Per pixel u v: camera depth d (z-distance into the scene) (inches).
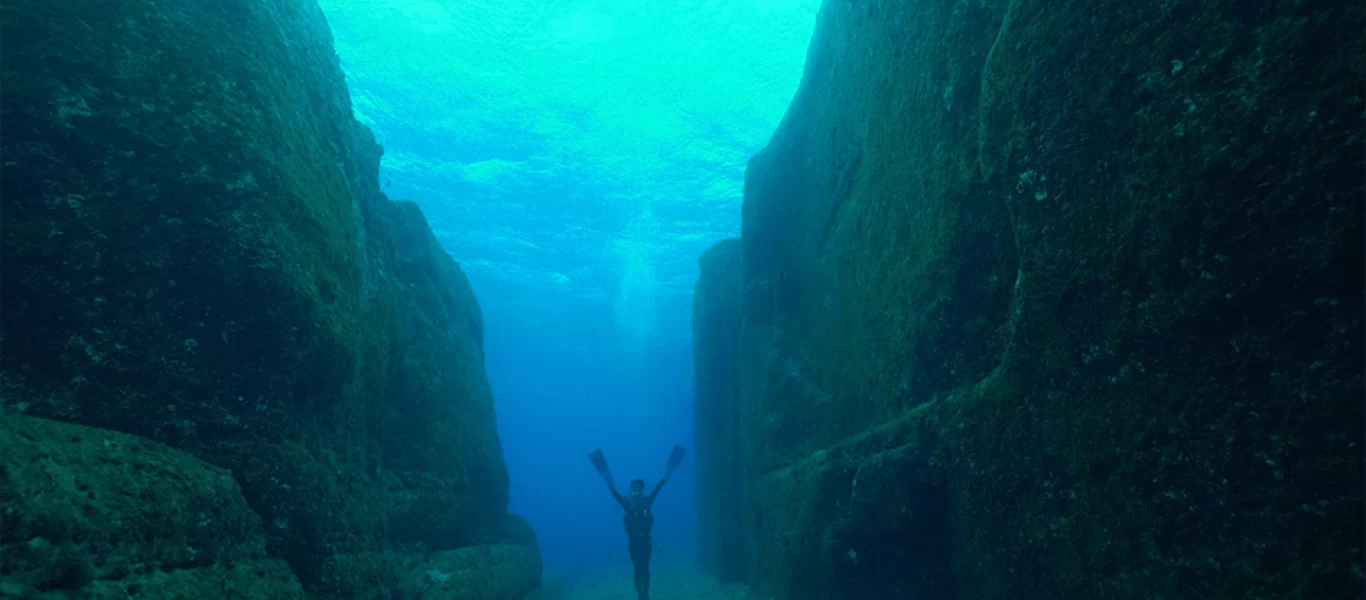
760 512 377.7
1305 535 95.6
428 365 343.9
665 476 352.8
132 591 103.5
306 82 225.3
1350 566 90.7
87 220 129.0
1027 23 146.8
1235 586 104.3
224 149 151.9
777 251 411.8
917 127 220.8
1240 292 102.7
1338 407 92.7
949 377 197.0
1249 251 101.0
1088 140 130.3
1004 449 160.6
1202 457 109.7
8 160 121.7
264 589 133.6
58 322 123.5
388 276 302.5
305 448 169.0
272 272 153.9
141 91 141.9
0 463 96.5
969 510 176.4
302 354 160.4
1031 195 144.9
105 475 110.5
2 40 126.3
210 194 147.2
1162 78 114.7
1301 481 96.3
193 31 158.7
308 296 164.1
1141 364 120.5
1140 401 120.9
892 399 233.5
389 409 299.7
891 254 240.7
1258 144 99.0
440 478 315.0
